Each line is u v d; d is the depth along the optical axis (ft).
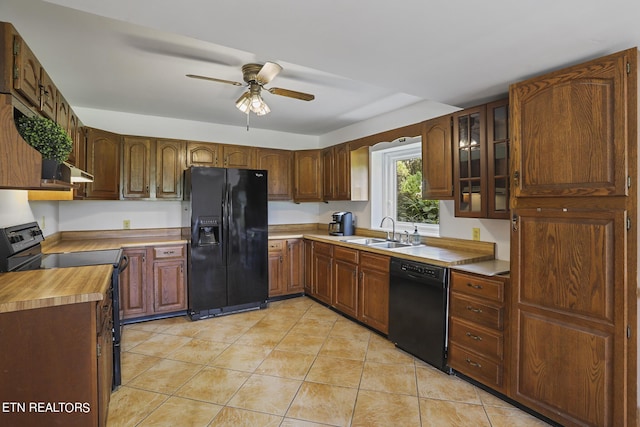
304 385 7.65
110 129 12.26
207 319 11.87
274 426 6.25
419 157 12.32
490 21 4.85
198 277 11.84
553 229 6.14
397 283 9.48
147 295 11.62
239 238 12.55
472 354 7.59
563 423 5.99
